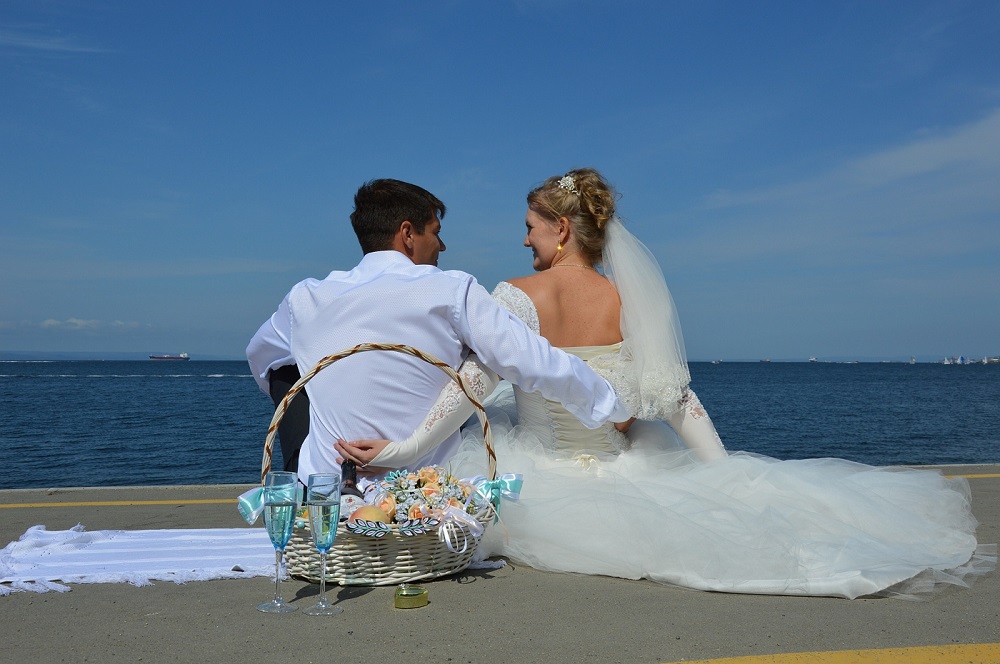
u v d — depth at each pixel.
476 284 2.92
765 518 2.75
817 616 2.32
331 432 2.90
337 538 2.58
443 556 2.70
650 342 3.31
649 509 2.73
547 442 3.39
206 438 19.81
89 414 29.16
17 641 2.08
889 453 15.59
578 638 2.10
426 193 3.13
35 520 4.20
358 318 2.88
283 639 2.09
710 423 3.45
